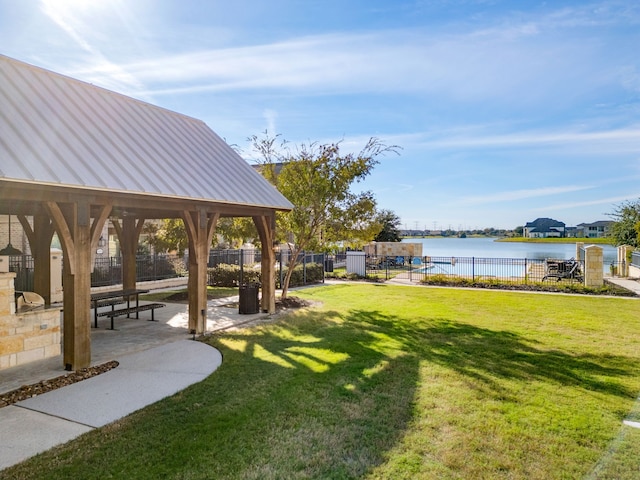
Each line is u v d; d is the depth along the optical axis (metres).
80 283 6.21
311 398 5.07
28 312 6.66
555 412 4.65
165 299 13.49
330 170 12.60
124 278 12.14
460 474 3.45
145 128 9.12
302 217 12.57
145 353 7.21
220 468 3.54
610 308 11.53
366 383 5.57
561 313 10.78
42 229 9.95
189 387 5.51
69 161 5.98
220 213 9.92
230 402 4.97
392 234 37.81
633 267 19.44
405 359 6.67
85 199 6.20
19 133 5.79
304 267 17.73
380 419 4.48
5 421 4.48
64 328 6.24
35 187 5.37
